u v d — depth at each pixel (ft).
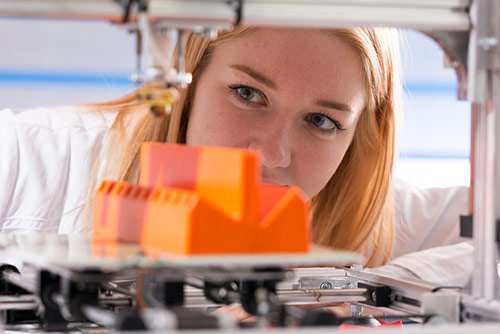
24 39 9.76
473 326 2.37
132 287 3.42
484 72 3.06
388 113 5.27
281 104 4.58
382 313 3.73
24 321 3.13
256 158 2.43
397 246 6.60
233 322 2.32
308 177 4.83
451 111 11.45
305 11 2.79
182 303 2.64
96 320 2.63
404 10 2.91
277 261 2.38
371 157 5.45
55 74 9.87
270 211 2.56
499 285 3.05
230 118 4.67
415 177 9.87
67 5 2.66
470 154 3.21
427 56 11.46
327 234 5.74
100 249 2.57
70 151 5.77
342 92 4.57
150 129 5.52
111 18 2.72
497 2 3.02
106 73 9.93
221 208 2.47
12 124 5.78
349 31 4.44
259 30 4.49
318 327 2.39
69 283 2.56
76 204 5.68
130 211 2.80
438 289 3.18
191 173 2.64
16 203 5.65
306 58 4.47
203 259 2.30
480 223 3.09
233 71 4.57
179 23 2.74
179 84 2.90
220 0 2.74
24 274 3.31
